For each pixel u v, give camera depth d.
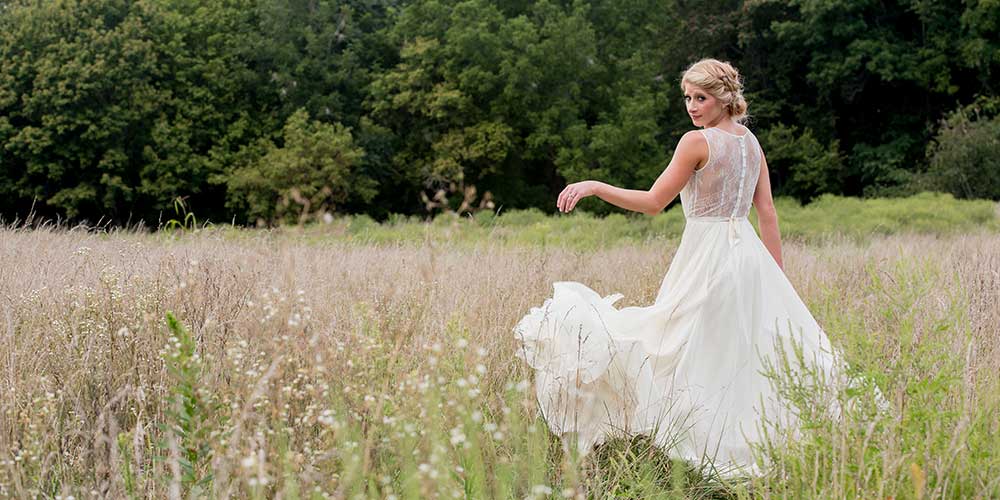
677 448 3.43
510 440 3.01
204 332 3.62
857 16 34.31
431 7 32.78
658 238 13.59
